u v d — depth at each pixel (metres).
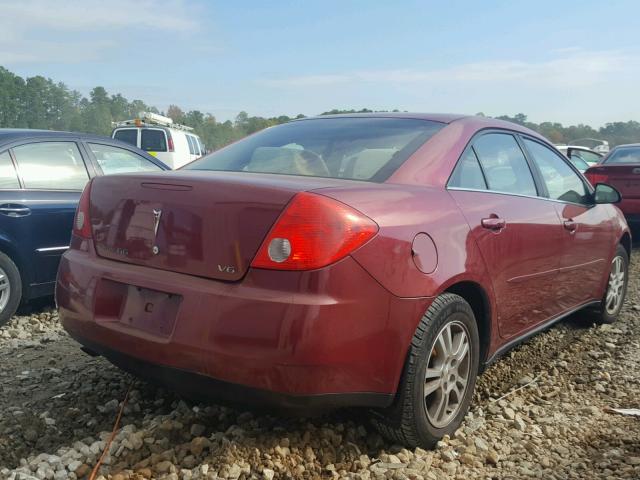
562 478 2.80
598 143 33.38
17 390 3.59
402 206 2.79
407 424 2.80
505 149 3.92
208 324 2.50
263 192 2.55
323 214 2.46
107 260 2.97
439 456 2.93
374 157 3.18
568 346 4.74
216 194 2.63
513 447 3.12
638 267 7.92
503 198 3.57
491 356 3.42
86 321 2.94
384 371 2.63
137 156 6.42
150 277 2.73
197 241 2.63
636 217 9.64
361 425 3.11
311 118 3.97
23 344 4.52
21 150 5.30
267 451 2.78
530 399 3.74
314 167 3.20
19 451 2.88
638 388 3.94
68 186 5.56
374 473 2.71
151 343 2.65
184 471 2.63
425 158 3.20
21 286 5.17
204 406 3.24
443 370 2.96
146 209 2.82
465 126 3.61
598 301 4.98
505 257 3.37
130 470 2.68
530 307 3.78
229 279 2.54
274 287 2.44
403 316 2.65
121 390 3.54
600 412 3.57
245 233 2.52
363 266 2.51
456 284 3.03
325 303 2.40
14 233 5.07
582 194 4.79
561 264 4.10
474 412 3.48
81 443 2.89
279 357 2.39
